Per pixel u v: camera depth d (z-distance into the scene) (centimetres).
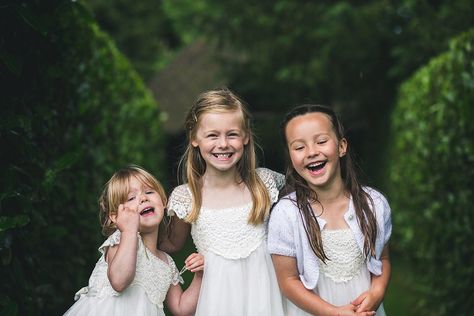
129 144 765
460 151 504
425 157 656
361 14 1104
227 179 324
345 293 306
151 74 2572
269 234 308
